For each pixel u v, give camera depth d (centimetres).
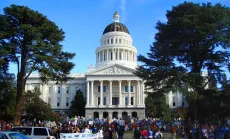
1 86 4797
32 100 8194
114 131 5159
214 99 3853
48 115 8162
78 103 12588
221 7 4234
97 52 14975
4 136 2081
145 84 4338
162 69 4034
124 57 14475
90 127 5134
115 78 12150
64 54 4497
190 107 4044
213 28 3809
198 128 3709
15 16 4266
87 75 12256
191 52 4034
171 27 4388
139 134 3672
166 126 5828
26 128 3009
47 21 4416
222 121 3962
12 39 4250
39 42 4138
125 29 15662
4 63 4119
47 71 4112
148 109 11788
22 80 4309
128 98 12169
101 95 12206
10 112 6191
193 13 4366
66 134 3189
